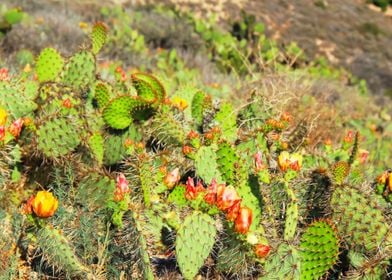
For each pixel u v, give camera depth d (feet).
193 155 9.43
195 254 7.89
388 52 77.41
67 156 9.53
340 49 74.49
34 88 11.22
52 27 29.01
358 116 24.04
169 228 8.44
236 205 7.81
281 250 7.87
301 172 9.55
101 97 10.40
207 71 29.32
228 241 7.91
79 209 8.92
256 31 42.32
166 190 8.82
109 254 8.38
